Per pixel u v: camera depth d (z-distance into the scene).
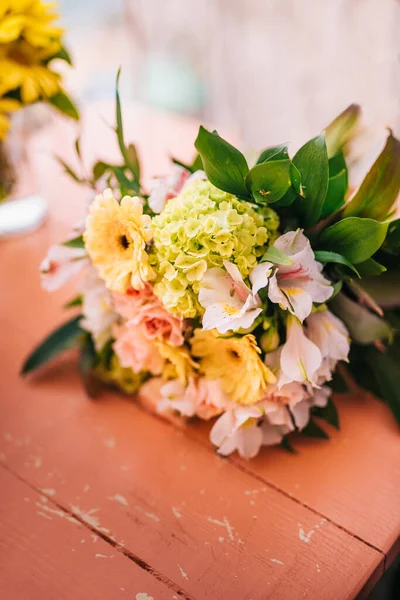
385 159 0.50
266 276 0.47
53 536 0.50
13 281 0.76
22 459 0.56
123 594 0.47
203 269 0.48
